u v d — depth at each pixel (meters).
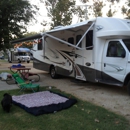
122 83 6.60
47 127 3.85
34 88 7.49
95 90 7.54
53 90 7.37
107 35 6.94
